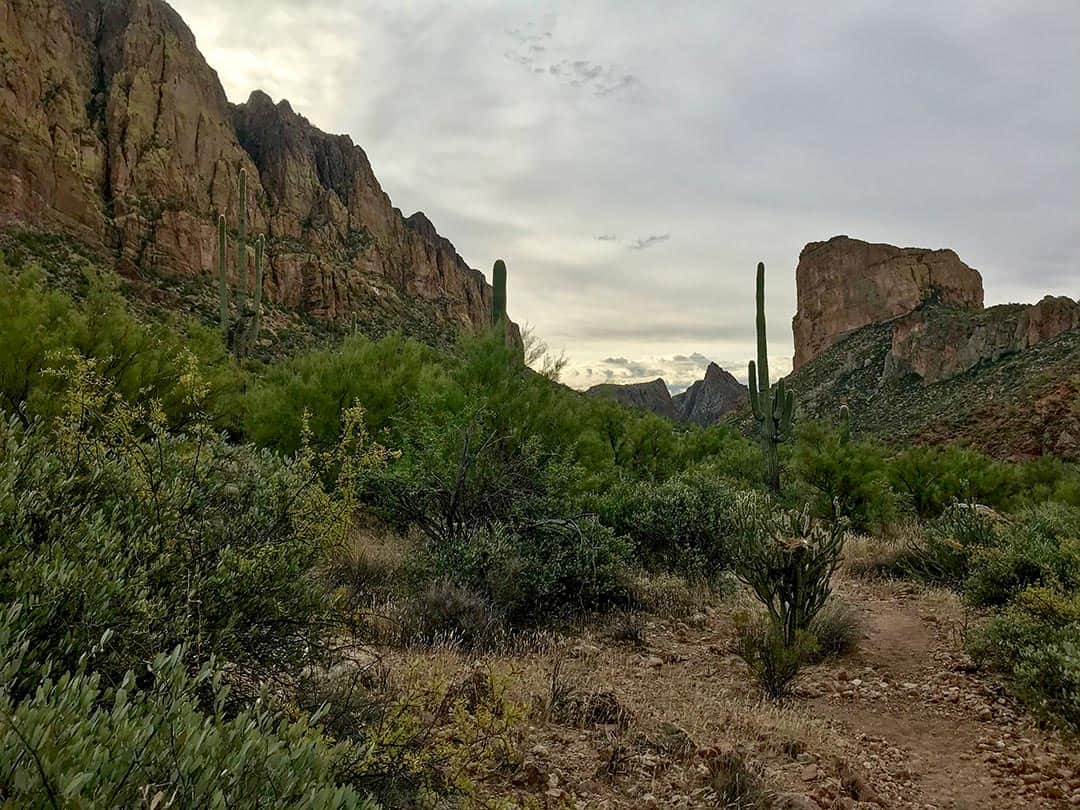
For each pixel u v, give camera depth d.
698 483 11.40
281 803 1.49
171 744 1.49
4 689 1.47
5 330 7.33
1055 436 38.88
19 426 2.98
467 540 7.59
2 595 2.17
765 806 3.74
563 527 8.20
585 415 11.63
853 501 16.72
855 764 4.65
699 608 8.73
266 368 20.16
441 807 2.89
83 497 3.00
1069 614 6.64
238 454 3.83
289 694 3.16
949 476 19.42
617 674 6.02
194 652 2.62
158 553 2.91
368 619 5.50
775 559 6.80
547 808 3.27
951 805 4.25
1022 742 5.25
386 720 3.09
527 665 5.49
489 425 9.04
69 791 1.20
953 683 6.57
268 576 3.08
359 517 8.88
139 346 8.79
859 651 7.65
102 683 2.30
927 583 11.39
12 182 53.50
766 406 20.64
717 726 4.96
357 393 10.87
